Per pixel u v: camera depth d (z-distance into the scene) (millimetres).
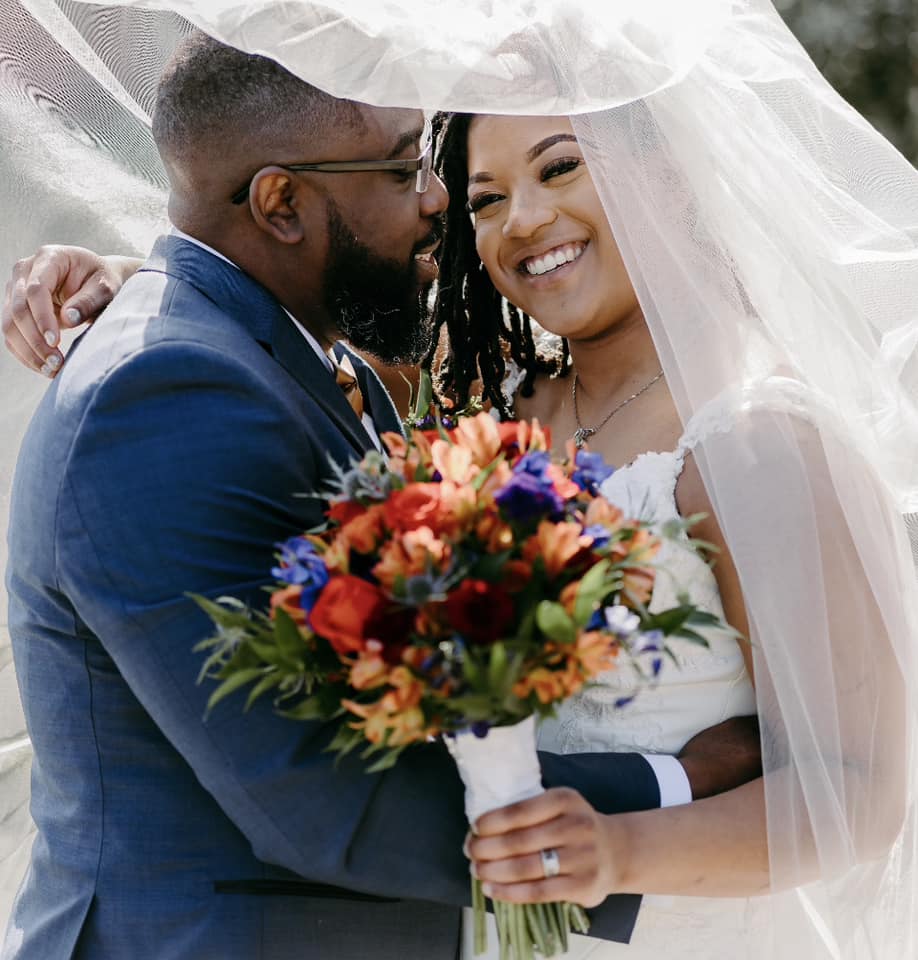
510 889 1781
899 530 2121
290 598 1661
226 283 2131
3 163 2697
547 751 2158
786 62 2215
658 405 2346
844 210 2242
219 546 1868
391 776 1879
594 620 1601
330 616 1571
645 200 2107
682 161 2100
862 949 2043
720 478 2008
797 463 1991
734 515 1995
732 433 2016
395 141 2189
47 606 2023
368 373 2576
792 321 2104
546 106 2037
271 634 1661
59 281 2391
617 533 1663
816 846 1965
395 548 1583
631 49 2047
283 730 1839
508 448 1771
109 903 1989
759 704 2016
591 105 2041
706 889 1962
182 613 1843
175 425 1896
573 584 1584
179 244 2191
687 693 2127
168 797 2010
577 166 2281
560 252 2326
